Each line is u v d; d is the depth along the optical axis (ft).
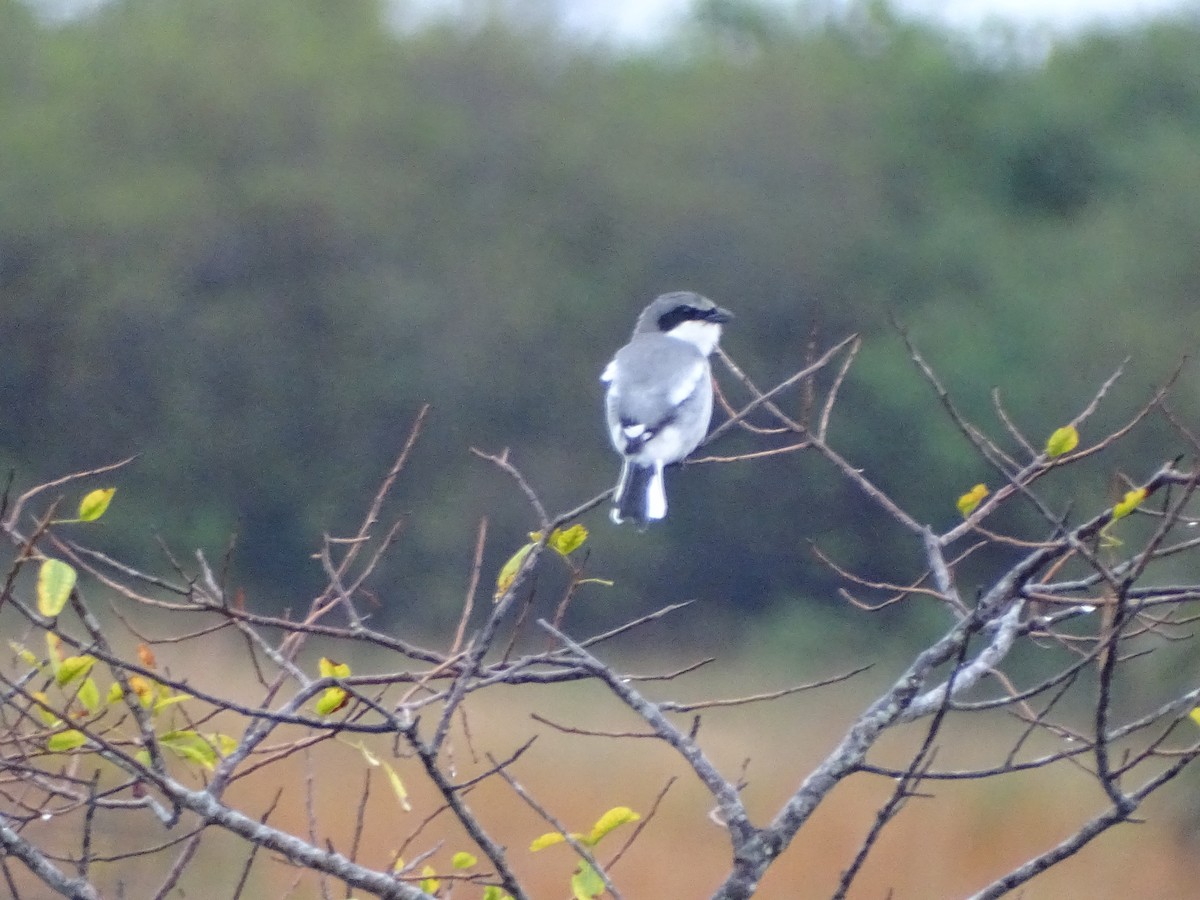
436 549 79.51
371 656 45.70
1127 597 11.93
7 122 84.58
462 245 86.53
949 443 78.23
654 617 12.73
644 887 31.63
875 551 78.64
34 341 81.10
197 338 81.87
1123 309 79.36
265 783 29.27
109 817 22.81
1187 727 39.52
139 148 86.33
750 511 78.59
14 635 21.29
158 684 13.19
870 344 83.82
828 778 12.73
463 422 83.30
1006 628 13.56
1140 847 37.52
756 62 100.42
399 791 12.50
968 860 35.55
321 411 82.17
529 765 36.68
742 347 86.22
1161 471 12.09
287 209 84.17
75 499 79.71
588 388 84.48
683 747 12.56
